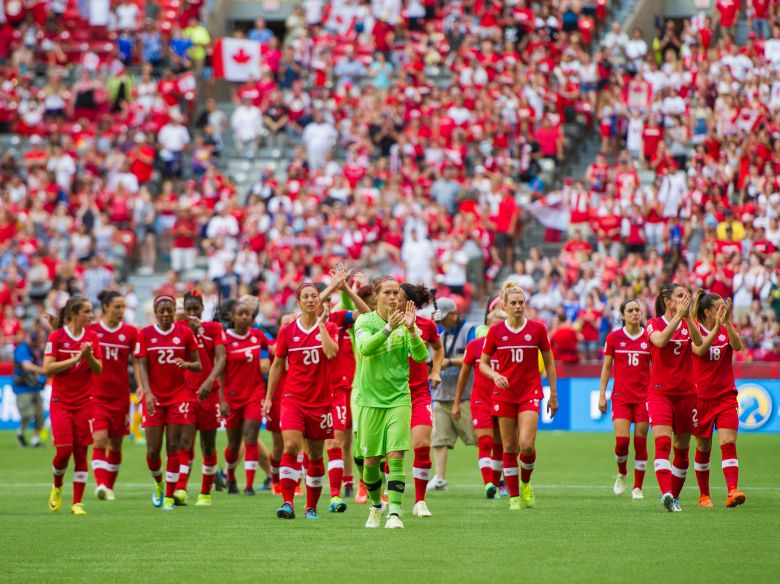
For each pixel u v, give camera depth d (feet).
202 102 438.40
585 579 97.25
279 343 137.49
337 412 148.05
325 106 387.96
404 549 114.01
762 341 279.28
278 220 336.90
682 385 143.33
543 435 273.33
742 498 144.25
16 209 364.58
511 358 145.28
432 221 330.34
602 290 297.33
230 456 173.06
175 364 154.30
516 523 132.46
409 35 421.59
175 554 113.09
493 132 363.97
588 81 377.30
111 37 449.48
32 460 232.73
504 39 402.31
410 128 367.86
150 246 361.51
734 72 360.48
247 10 488.44
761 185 316.40
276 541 120.57
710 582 95.61
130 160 381.40
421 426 135.74
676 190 318.45
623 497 161.89
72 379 150.10
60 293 328.49
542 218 333.21
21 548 117.91
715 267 293.84
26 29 447.42
